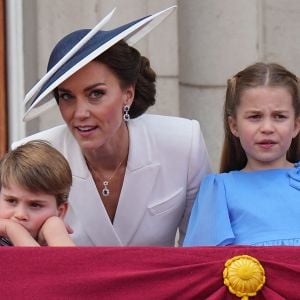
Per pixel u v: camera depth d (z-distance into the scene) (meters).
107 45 11.07
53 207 10.98
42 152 11.00
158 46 16.44
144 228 12.29
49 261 9.91
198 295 9.89
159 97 16.55
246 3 16.84
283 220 11.22
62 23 15.99
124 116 11.84
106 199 12.12
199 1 16.92
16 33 16.06
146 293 9.87
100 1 15.92
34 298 9.87
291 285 9.86
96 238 12.16
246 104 11.62
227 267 9.84
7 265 9.90
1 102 16.27
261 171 11.67
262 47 16.94
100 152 11.84
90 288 9.87
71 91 11.23
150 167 12.12
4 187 10.92
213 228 11.38
